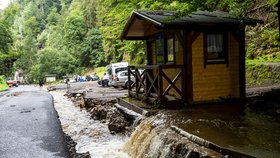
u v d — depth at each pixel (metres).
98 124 11.10
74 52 62.66
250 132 5.83
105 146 8.39
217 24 8.89
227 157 4.63
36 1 116.50
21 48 78.75
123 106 10.70
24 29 97.62
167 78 9.16
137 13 10.23
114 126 9.59
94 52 57.16
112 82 21.62
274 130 5.96
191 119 7.21
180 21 8.72
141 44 27.72
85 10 64.00
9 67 45.28
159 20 8.72
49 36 82.88
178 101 9.16
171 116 7.64
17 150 7.30
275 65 14.75
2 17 36.78
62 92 26.47
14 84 48.38
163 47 10.64
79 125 11.14
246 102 9.38
